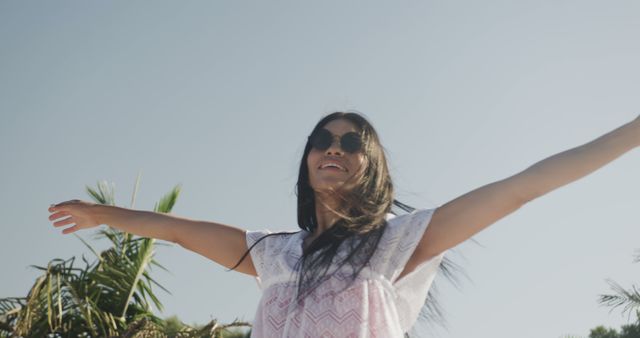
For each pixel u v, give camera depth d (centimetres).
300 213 345
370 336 295
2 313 864
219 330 864
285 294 309
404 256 306
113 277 909
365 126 340
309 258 310
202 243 345
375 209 320
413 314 311
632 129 298
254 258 330
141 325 877
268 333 305
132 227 351
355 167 328
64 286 891
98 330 905
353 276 300
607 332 1176
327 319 294
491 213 299
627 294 895
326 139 331
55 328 882
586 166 293
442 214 308
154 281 945
